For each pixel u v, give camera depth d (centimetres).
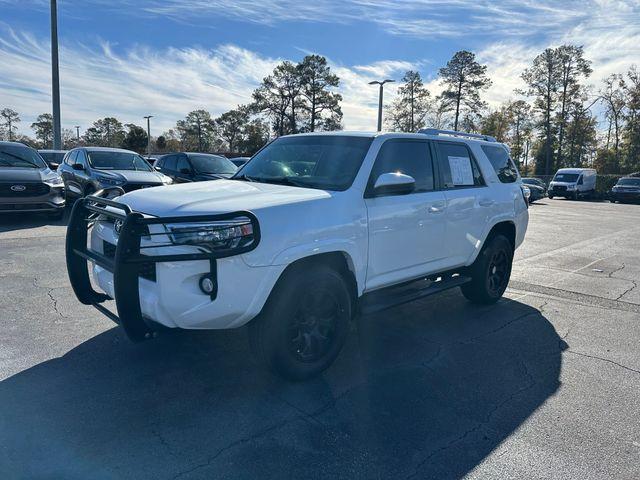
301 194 369
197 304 314
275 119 6900
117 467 266
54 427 302
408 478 266
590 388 379
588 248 1088
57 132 2156
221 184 412
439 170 494
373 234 403
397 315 550
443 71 6494
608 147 6725
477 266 561
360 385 373
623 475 272
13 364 386
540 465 280
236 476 262
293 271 353
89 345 425
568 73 6044
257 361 396
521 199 623
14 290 577
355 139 437
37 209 1048
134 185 1121
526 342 477
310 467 272
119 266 308
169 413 323
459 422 324
